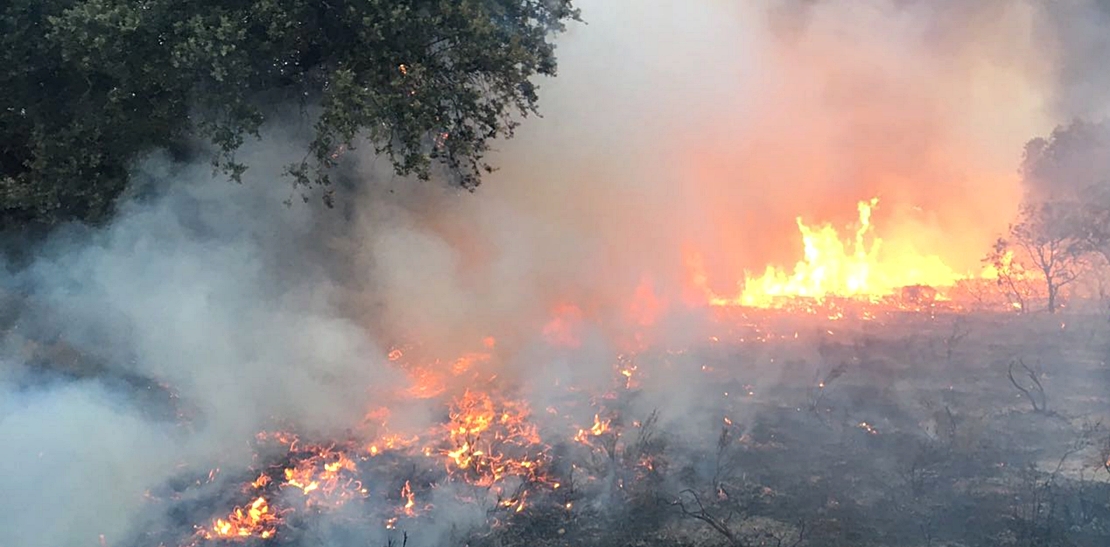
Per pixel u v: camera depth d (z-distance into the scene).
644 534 6.45
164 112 8.79
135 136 9.12
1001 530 6.42
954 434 8.22
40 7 8.55
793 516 6.75
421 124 8.93
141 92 8.89
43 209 8.62
